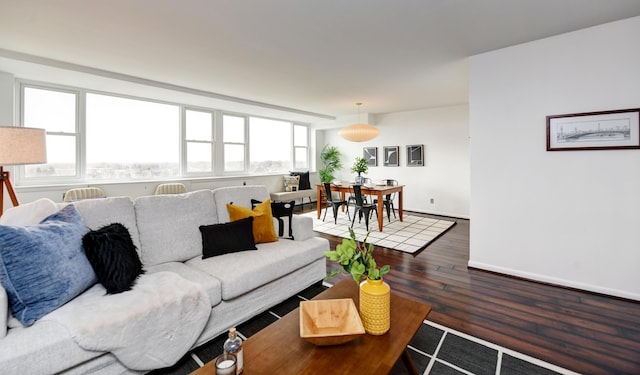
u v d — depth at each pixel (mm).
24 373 1198
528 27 2523
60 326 1347
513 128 2920
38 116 3988
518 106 2887
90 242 1690
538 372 1646
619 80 2428
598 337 1959
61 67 3375
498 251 3064
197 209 2562
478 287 2738
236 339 1157
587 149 2566
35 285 1389
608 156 2504
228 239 2406
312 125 8266
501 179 3008
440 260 3488
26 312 1362
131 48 2990
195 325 1716
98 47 2965
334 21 2426
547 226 2795
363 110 6633
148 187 4863
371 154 7480
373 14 2307
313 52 3107
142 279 1830
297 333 1370
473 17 2355
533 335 1990
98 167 4551
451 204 6195
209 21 2416
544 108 2756
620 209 2479
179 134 5492
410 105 6035
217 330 1936
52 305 1431
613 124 2457
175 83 4320
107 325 1391
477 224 3172
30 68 3367
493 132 3033
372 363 1170
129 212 2217
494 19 2387
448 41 2814
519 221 2936
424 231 4855
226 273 2031
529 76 2818
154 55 3186
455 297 2543
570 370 1659
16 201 2221
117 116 4738
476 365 1707
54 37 2721
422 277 2979
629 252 2459
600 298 2504
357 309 1553
